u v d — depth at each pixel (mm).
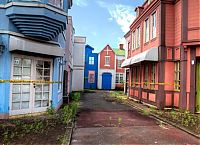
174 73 13898
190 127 8734
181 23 12500
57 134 7430
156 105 14219
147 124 9445
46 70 11305
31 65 10469
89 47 40094
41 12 9539
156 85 14406
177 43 13586
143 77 17594
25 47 9305
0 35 9406
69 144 6527
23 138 6930
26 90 10234
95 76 40062
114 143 6734
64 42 16109
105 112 12711
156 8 14875
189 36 12109
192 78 12086
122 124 9375
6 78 9391
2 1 9609
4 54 9398
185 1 12305
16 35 9695
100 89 39031
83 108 14258
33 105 10531
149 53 14211
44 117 10086
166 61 13875
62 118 9898
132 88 20781
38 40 10477
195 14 12031
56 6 10195
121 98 21797
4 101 9344
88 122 9711
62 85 15930
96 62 40281
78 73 32781
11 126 8305
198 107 12039
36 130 7867
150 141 6973
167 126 9102
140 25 18453
